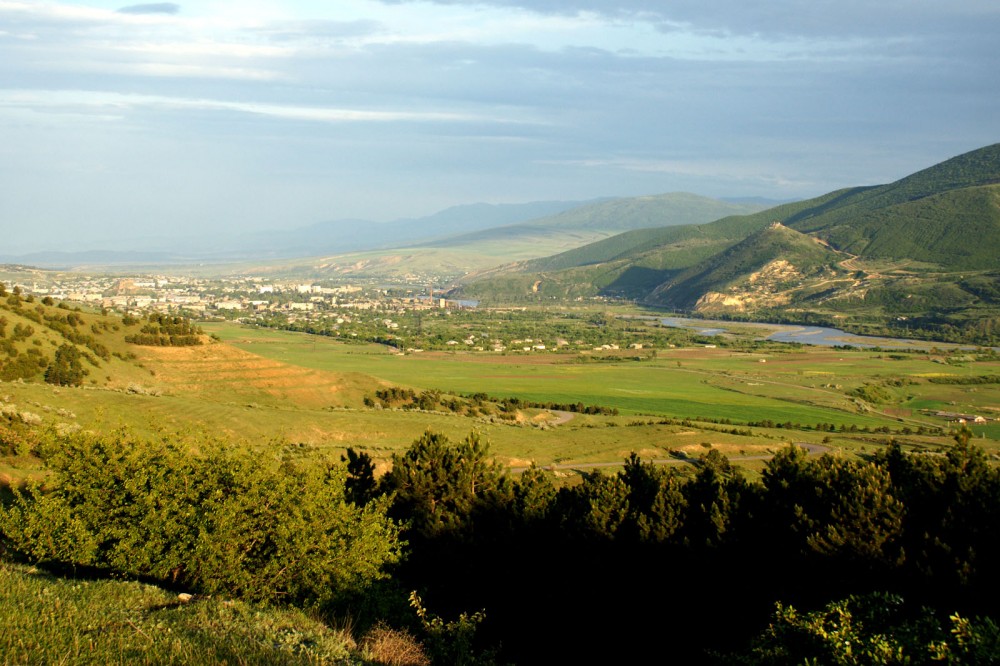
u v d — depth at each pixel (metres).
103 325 105.06
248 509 20.64
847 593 25.27
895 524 26.36
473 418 107.50
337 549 21.41
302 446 69.50
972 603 22.94
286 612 19.30
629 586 30.59
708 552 29.94
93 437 21.44
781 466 33.56
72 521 19.58
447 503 34.72
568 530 31.95
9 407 52.00
